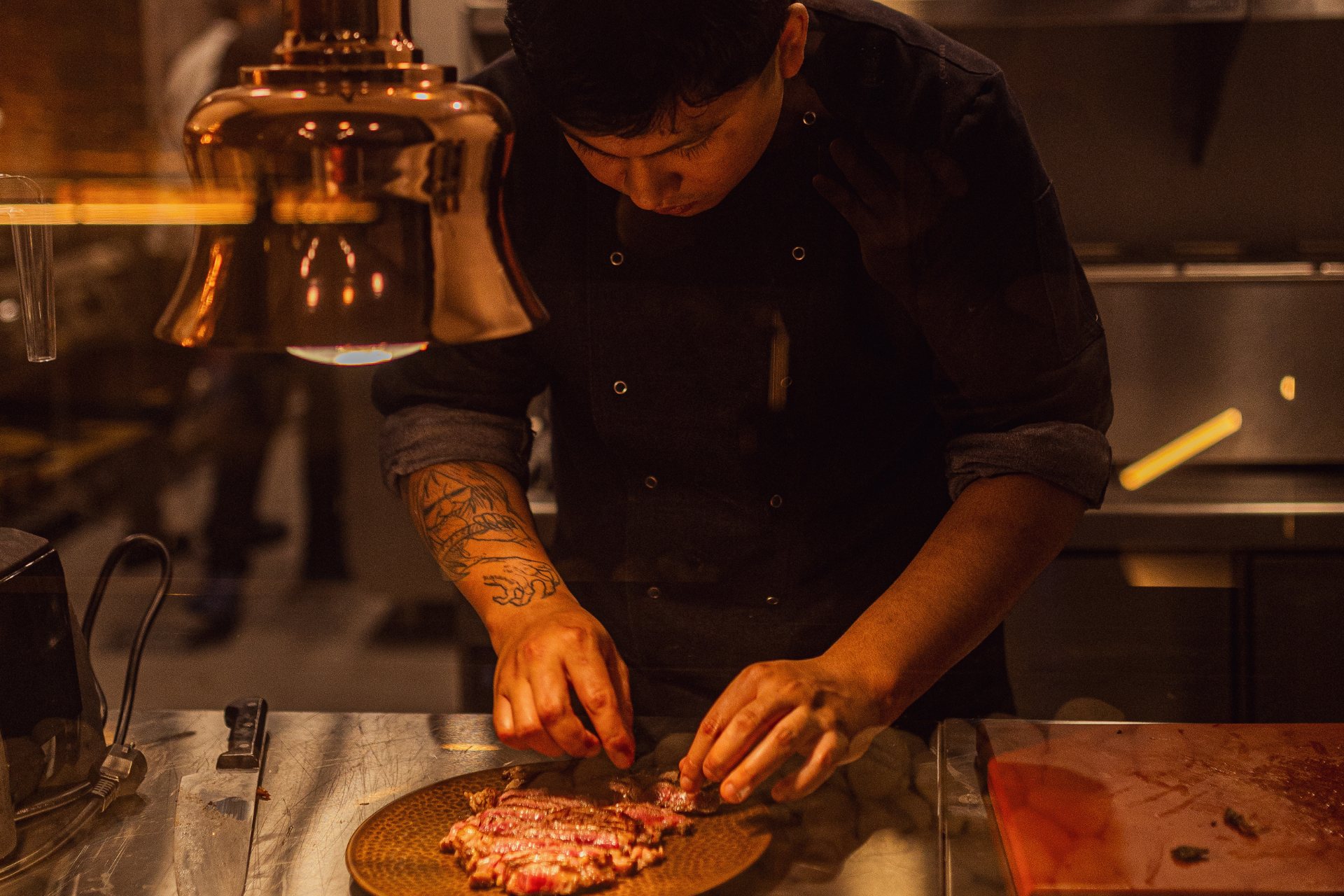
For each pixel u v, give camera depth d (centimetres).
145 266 132
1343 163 176
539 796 91
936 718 98
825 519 113
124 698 104
